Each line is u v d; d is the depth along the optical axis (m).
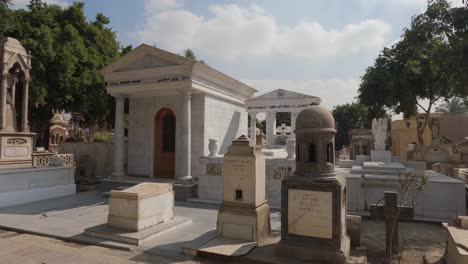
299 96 21.66
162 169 13.88
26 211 9.70
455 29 10.86
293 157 10.83
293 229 5.80
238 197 6.96
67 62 19.20
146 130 14.17
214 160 11.30
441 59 11.24
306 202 5.72
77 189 13.89
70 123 35.72
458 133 33.53
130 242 6.67
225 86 14.58
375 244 6.96
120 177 13.38
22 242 6.85
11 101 13.66
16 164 12.52
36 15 20.20
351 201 10.08
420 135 27.36
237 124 16.08
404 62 25.44
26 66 13.94
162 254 6.18
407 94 24.64
